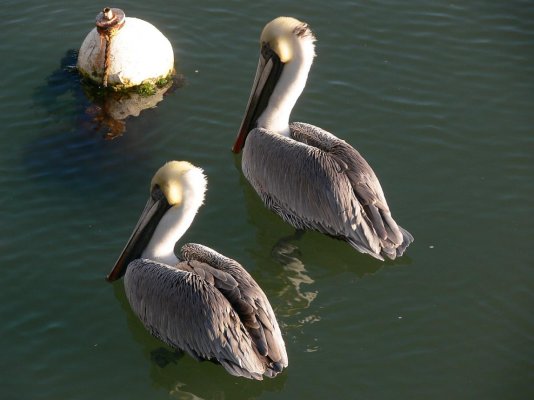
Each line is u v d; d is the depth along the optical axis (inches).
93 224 533.3
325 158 532.1
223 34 685.9
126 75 628.4
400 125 616.4
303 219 543.5
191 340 447.5
